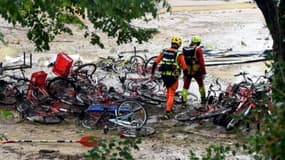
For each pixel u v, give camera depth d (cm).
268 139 673
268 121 685
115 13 1391
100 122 2038
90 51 3728
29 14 2000
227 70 3181
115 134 1977
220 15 5534
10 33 4222
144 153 1775
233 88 2183
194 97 2506
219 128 2036
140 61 3447
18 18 1231
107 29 2033
